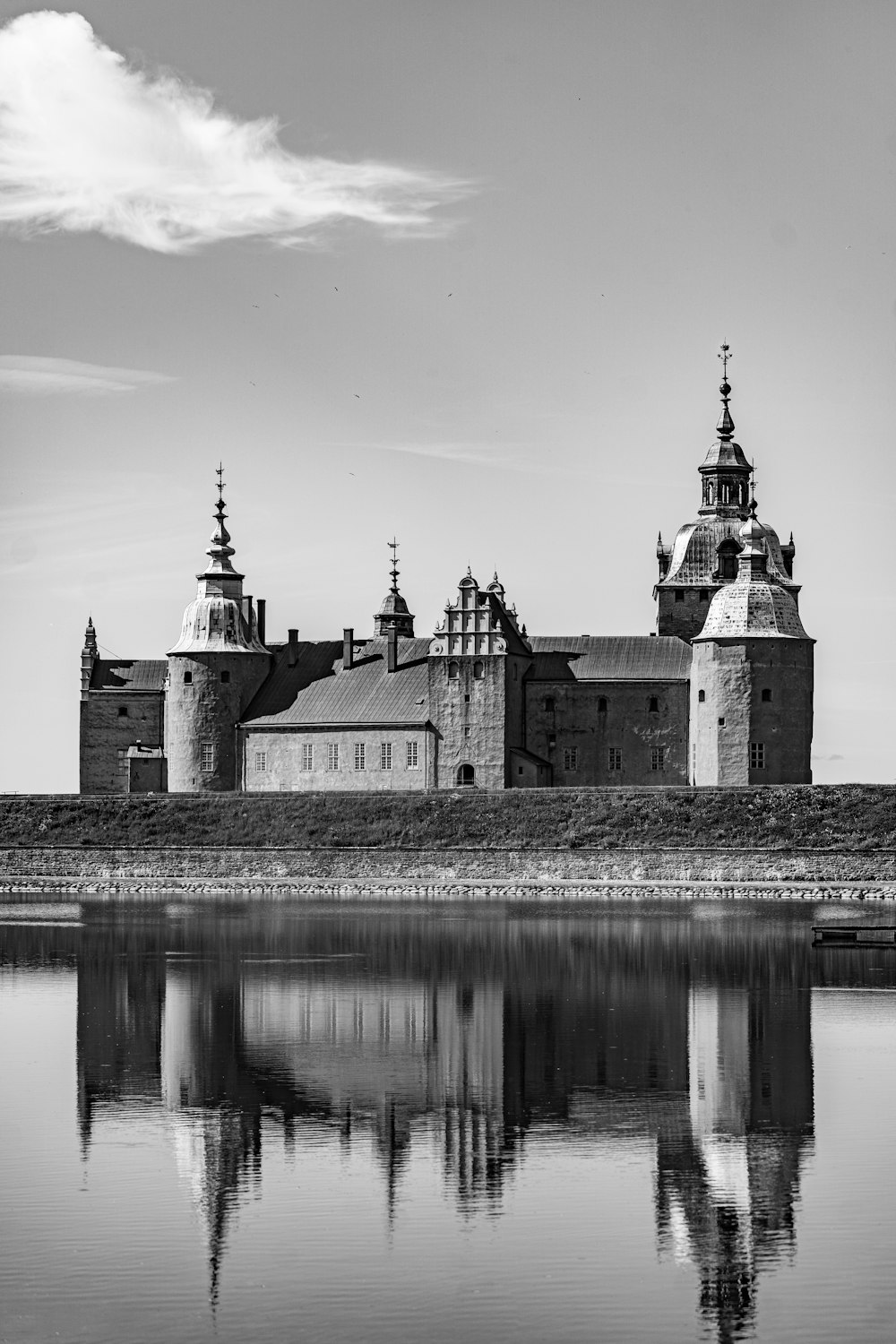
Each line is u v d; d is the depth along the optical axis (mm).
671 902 130125
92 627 190125
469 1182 51688
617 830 145000
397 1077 65250
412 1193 50656
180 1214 48875
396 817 152750
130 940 108312
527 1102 61094
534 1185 51312
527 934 109938
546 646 170250
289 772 168000
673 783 164375
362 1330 40938
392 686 167875
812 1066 66500
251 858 152375
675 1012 79000
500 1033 74062
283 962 96938
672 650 167625
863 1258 45219
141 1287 43500
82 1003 82875
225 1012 79812
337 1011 80125
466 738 161500
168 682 174500
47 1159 54188
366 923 117375
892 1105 60344
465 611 162000
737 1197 50031
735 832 142125
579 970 92750
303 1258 45469
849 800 142375
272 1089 63406
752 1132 56938
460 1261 45188
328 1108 60531
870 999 82375
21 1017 78875
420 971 92875
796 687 154375
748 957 97500
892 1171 52438
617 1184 51469
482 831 148625
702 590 174250
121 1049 70938
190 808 159500
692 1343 40156
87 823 159750
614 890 137000
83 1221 48281
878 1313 41781
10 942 107438
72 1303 42562
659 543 182000
